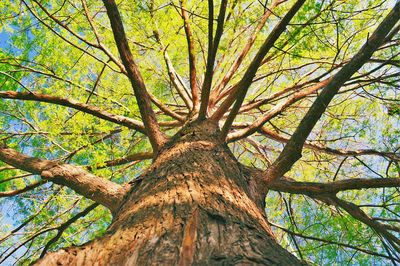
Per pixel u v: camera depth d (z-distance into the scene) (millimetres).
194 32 5305
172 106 6355
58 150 5082
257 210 2297
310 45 4211
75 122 4258
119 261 1463
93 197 3270
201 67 6137
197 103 4668
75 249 1549
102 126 4328
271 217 6055
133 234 1671
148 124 3434
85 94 4730
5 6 4359
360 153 5113
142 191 2334
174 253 1457
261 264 1394
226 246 1535
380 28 2965
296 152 3137
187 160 2707
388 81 4867
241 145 6695
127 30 5285
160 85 6043
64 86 4320
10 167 4527
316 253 5285
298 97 4480
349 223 5199
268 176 3135
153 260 1419
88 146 4281
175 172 2475
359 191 5836
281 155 3191
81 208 5605
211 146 3102
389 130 5445
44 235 5398
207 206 1935
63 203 5055
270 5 4945
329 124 5922
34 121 4875
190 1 4836
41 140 5047
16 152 3662
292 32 4164
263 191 3043
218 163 2768
